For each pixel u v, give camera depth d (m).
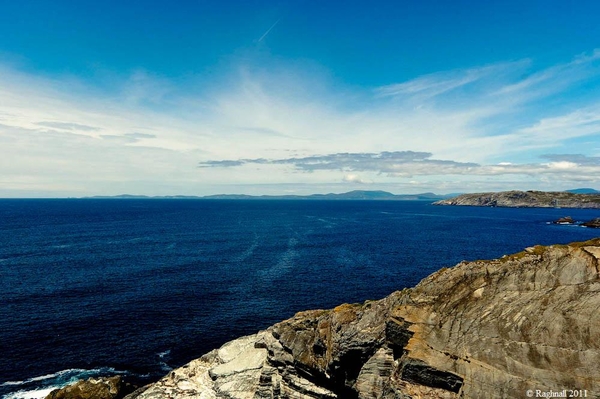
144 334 49.09
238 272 80.69
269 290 67.62
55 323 51.75
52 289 67.19
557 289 18.97
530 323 18.47
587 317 17.09
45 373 39.44
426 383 20.19
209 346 46.22
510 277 20.88
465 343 19.77
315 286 69.81
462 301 21.55
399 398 20.50
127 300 61.84
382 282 72.31
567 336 17.16
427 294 23.12
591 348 16.31
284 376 30.34
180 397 33.16
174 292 66.31
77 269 82.50
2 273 77.56
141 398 33.31
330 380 27.48
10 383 37.38
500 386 17.69
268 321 53.72
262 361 35.50
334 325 27.70
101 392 34.59
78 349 44.62
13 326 50.31
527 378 17.20
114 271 81.25
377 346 24.64
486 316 20.11
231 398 32.53
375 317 26.11
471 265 22.67
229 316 55.44
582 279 18.52
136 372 40.19
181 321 53.47
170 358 43.22
